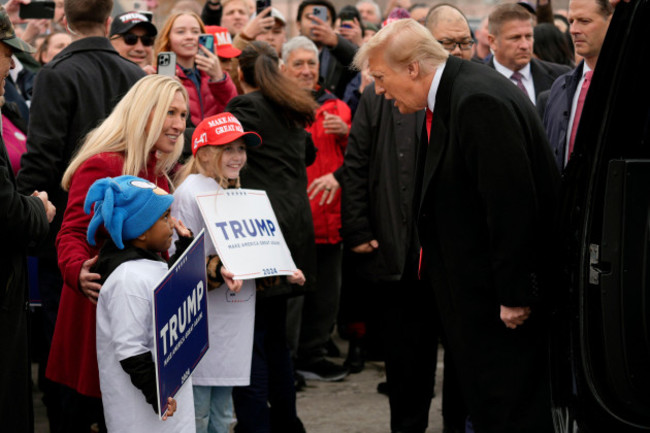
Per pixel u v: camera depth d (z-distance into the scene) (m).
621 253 2.91
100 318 2.99
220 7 6.23
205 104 5.05
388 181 4.54
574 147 3.14
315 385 5.60
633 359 2.93
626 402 2.96
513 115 3.31
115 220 2.94
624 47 2.92
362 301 5.85
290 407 4.29
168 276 2.82
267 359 4.25
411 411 4.45
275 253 3.76
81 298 3.34
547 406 3.42
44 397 4.58
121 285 2.91
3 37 3.02
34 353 5.23
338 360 6.17
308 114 4.35
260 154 4.27
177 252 3.28
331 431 4.75
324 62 6.50
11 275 3.04
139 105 3.38
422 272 3.92
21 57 6.18
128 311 2.90
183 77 4.97
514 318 3.33
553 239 3.28
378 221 4.55
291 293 4.10
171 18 5.02
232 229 3.66
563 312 3.19
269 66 4.32
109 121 3.43
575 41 3.99
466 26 4.62
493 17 5.33
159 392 2.78
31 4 5.77
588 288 3.03
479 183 3.31
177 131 3.45
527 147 3.36
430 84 3.53
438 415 5.07
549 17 7.14
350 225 4.66
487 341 3.45
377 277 4.52
